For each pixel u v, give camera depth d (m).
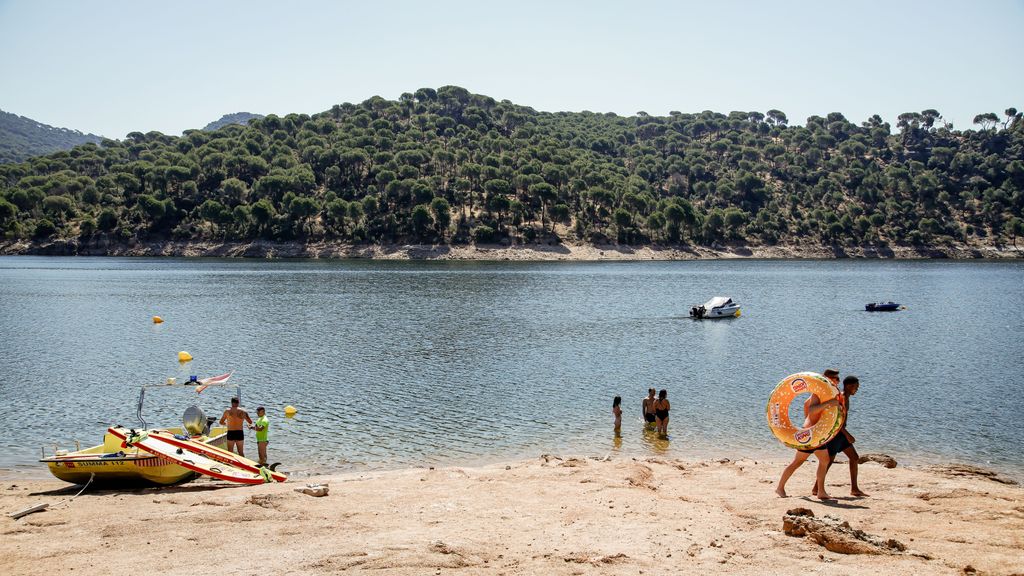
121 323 56.97
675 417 27.75
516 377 35.72
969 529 12.13
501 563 10.84
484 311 67.50
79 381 34.03
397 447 23.19
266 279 107.88
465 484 16.83
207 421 21.25
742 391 32.91
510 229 190.25
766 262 191.50
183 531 12.93
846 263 189.25
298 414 27.66
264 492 16.34
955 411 28.89
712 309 65.94
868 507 13.84
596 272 136.38
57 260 160.75
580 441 24.09
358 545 11.84
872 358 43.19
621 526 12.83
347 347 45.03
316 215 193.25
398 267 142.25
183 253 181.50
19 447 22.94
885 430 25.78
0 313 63.88
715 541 11.59
